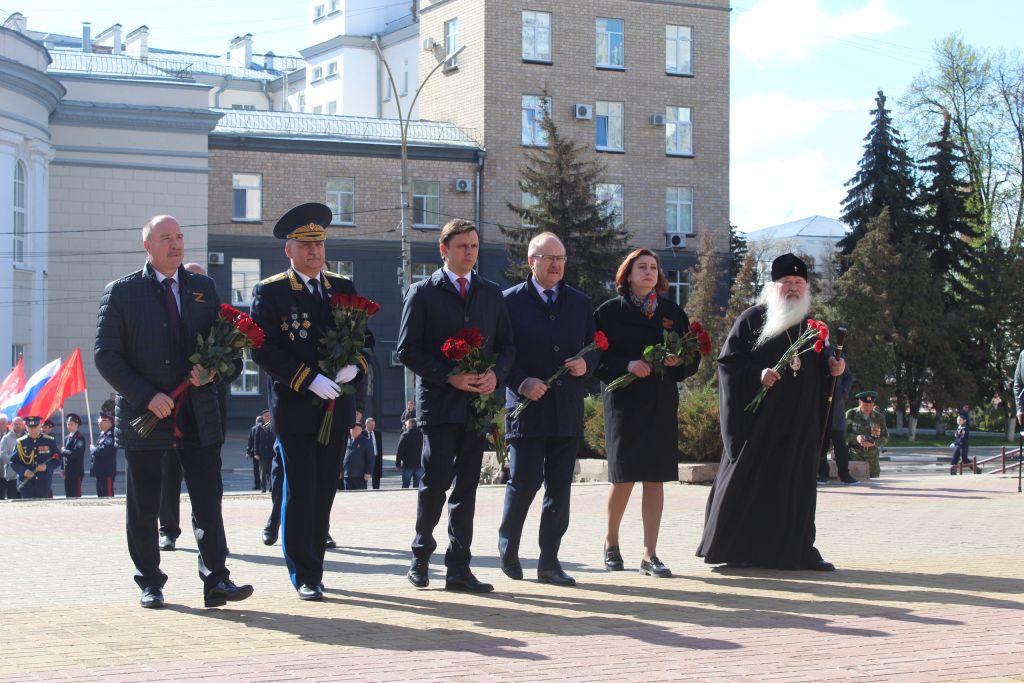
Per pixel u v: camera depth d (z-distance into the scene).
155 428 7.36
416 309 8.20
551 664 6.07
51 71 42.25
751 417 9.00
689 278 53.78
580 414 8.64
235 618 7.21
